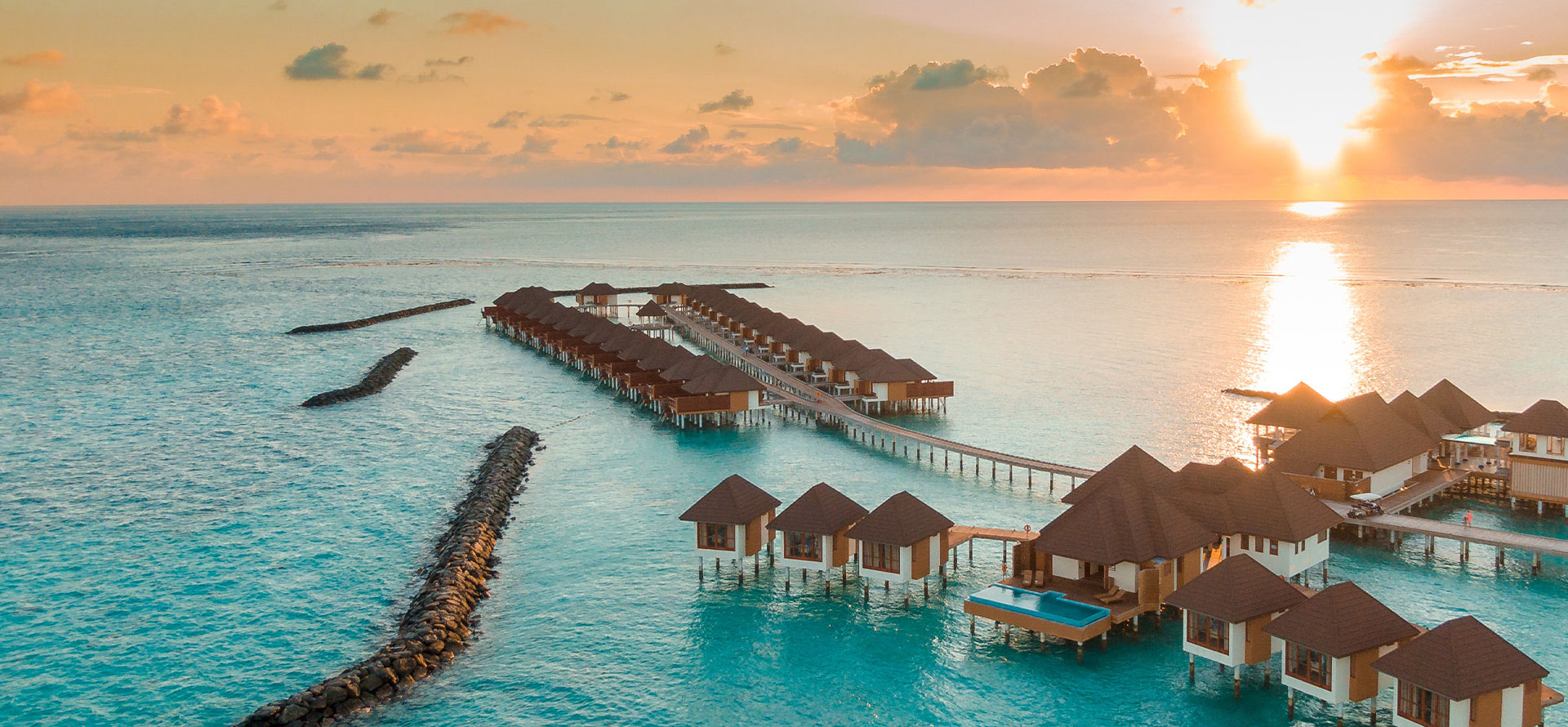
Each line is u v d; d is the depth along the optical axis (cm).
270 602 4009
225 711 3156
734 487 4303
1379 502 4678
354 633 3731
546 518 5044
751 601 4000
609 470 5916
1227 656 3183
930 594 4031
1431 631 2808
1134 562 3653
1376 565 4225
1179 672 3356
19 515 5044
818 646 3606
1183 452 6025
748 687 3319
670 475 5766
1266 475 4097
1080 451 6103
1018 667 3425
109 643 3638
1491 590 3950
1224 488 4225
